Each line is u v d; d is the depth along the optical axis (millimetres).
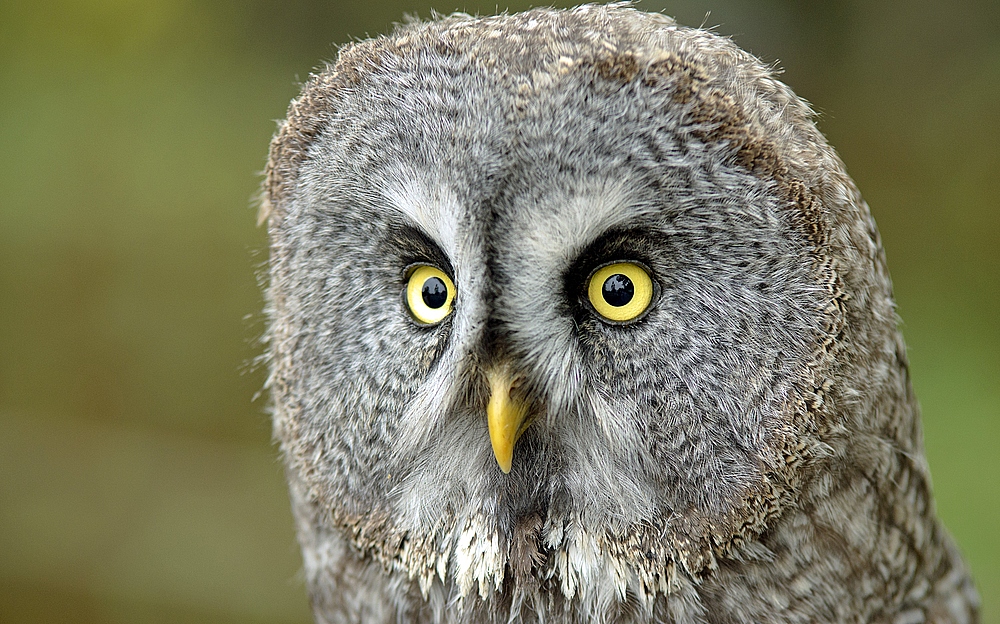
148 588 2914
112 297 3201
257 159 3211
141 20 3303
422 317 2166
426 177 2148
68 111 3232
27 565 2947
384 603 2205
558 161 2137
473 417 2172
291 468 2217
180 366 3191
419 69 2160
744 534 2160
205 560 2932
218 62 3322
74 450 3105
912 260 3061
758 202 2145
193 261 3205
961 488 2453
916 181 3189
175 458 3096
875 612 2193
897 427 2195
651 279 2148
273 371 2209
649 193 2139
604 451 2162
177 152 3211
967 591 2248
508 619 2186
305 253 2186
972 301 2908
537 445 2172
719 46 2174
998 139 3172
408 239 2162
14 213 3191
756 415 2150
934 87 3270
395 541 2189
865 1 3256
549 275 2145
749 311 2145
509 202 2139
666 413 2152
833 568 2178
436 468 2178
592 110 2139
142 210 3197
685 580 2168
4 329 3182
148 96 3256
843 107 3262
